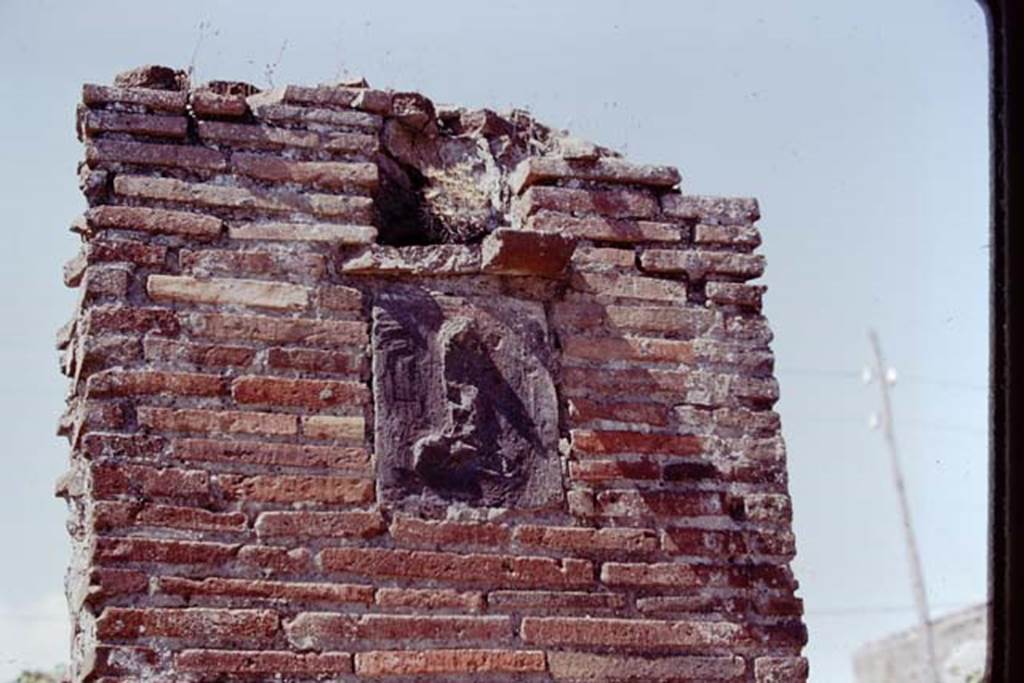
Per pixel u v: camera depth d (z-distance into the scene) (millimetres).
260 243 7207
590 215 7824
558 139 8359
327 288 7207
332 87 7605
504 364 7355
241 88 7758
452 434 7105
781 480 7590
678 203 7965
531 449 7254
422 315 7301
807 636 7309
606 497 7285
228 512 6691
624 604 7117
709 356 7719
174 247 7078
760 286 7918
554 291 7602
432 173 7930
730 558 7363
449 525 6957
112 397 6746
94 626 6379
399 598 6762
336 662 6574
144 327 6895
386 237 7594
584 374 7500
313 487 6836
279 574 6648
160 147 7219
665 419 7547
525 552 7043
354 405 7027
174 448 6730
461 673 6730
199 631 6445
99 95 7234
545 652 6891
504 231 7309
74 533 7348
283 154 7406
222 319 7004
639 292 7738
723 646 7188
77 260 7461
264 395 6930
